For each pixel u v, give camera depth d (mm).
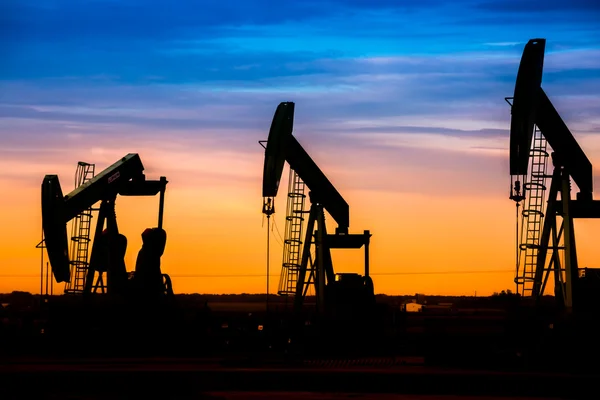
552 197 41312
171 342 43656
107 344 43125
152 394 29953
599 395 30547
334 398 29203
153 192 45594
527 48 37688
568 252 40125
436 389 31594
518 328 38562
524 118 38000
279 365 38219
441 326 39312
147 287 43625
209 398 28969
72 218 44156
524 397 29922
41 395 29375
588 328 37281
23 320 45469
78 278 45438
